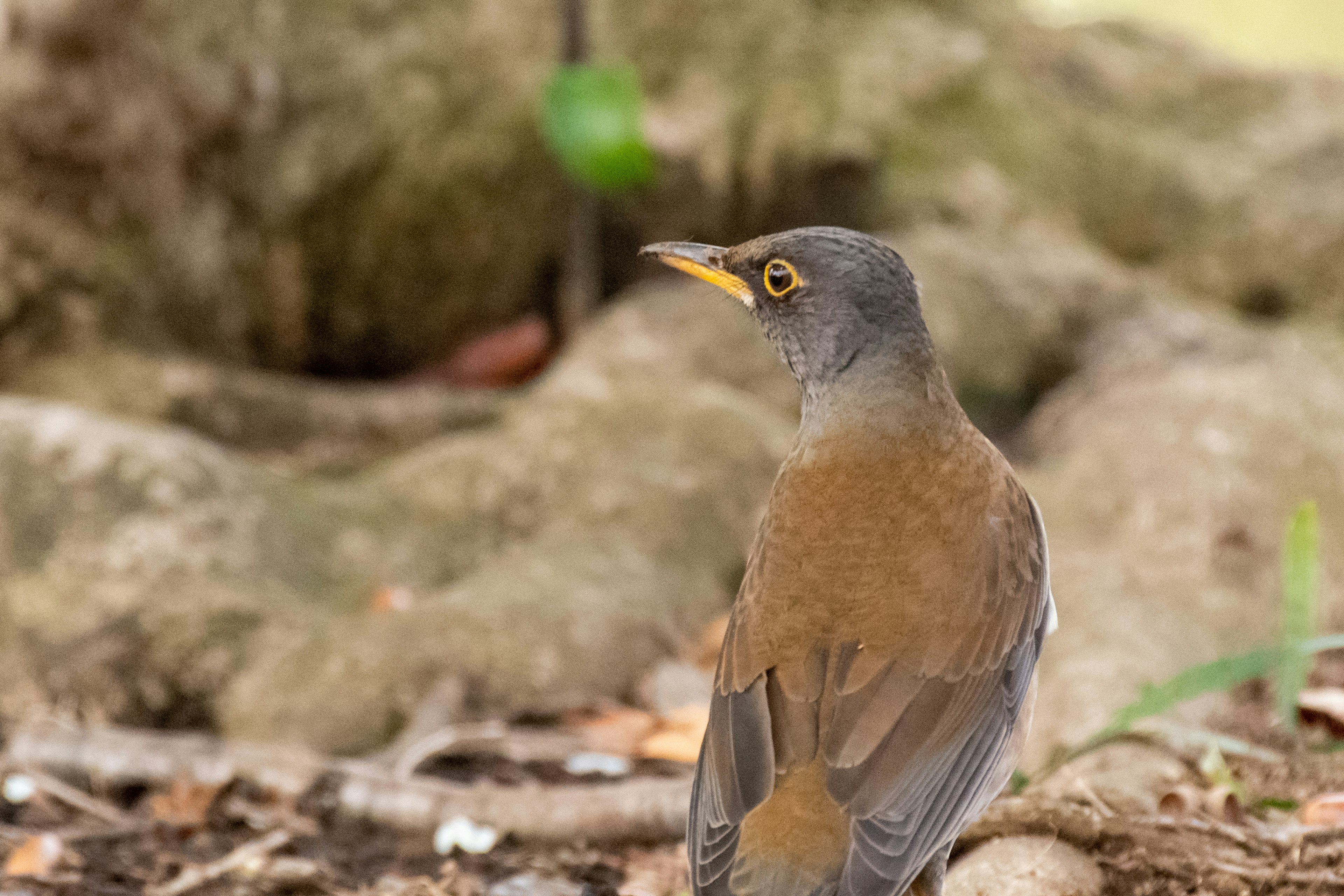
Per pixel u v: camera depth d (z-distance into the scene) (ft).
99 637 31.58
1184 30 61.87
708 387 40.55
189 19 42.32
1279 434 38.60
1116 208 53.01
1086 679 29.58
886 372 21.09
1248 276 53.01
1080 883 22.30
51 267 40.75
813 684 19.17
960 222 49.19
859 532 20.12
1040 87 55.36
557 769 29.09
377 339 46.14
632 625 32.58
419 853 26.22
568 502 37.27
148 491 34.22
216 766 28.27
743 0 49.98
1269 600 34.65
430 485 37.83
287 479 37.50
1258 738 28.50
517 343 46.70
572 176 42.32
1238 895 22.17
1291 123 56.34
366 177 44.70
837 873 17.74
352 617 32.48
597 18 47.70
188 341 43.42
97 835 26.86
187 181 43.04
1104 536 37.14
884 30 52.26
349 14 44.78
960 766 19.02
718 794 18.58
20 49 40.34
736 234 48.65
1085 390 44.37
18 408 35.47
